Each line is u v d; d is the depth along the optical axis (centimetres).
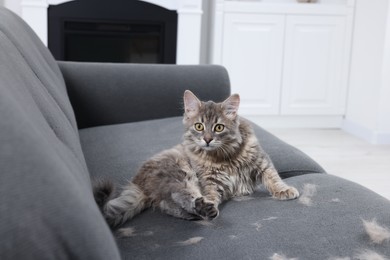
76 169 85
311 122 452
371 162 352
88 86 226
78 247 58
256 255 106
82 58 398
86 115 228
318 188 146
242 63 424
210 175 141
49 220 57
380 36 391
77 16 388
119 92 230
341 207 130
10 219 55
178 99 236
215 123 143
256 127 216
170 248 110
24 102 80
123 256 107
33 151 59
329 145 394
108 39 398
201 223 124
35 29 380
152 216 130
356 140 412
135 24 399
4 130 58
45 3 376
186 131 150
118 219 124
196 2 400
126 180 155
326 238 113
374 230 116
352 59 438
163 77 235
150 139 198
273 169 150
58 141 90
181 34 404
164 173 137
